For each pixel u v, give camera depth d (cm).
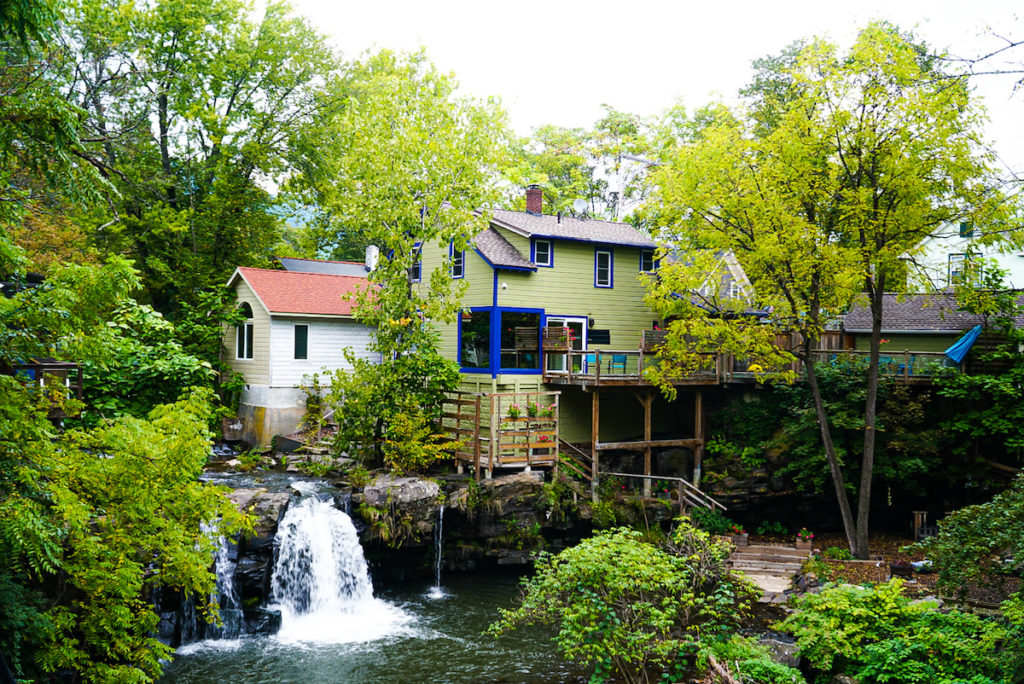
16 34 885
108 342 1007
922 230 2156
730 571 1977
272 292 2936
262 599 1805
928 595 1631
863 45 2056
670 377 2458
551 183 4878
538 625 1825
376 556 2123
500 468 2408
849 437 2536
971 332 2664
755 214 2222
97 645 1138
